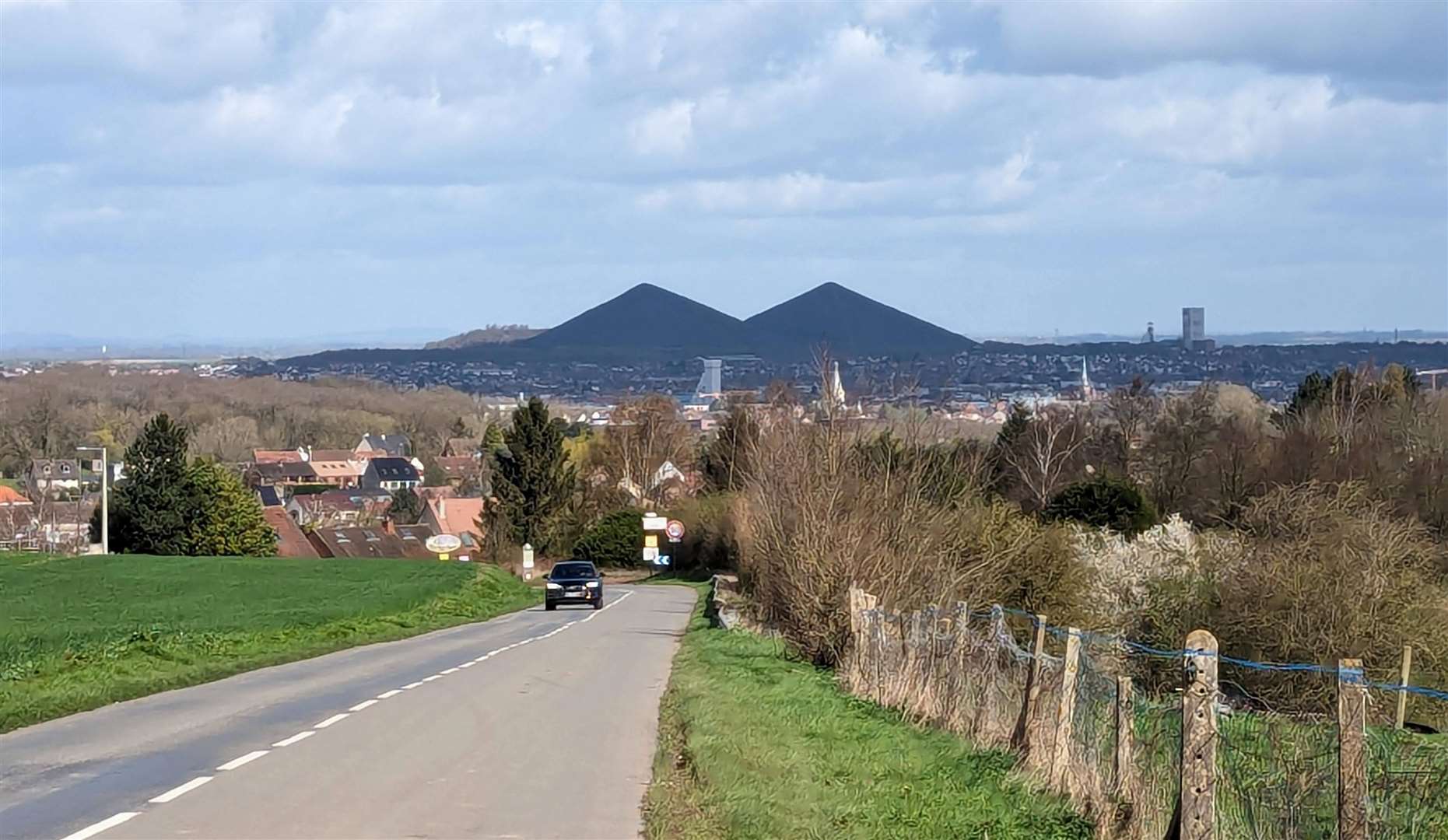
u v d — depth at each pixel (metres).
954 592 27.00
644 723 16.70
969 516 28.98
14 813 10.50
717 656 26.77
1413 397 63.59
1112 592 30.30
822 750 14.66
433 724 16.38
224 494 88.88
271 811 10.68
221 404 161.38
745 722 16.58
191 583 54.34
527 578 78.00
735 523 51.56
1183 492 61.25
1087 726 11.45
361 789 11.80
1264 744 9.38
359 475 154.00
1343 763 7.60
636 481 107.12
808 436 28.83
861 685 20.34
